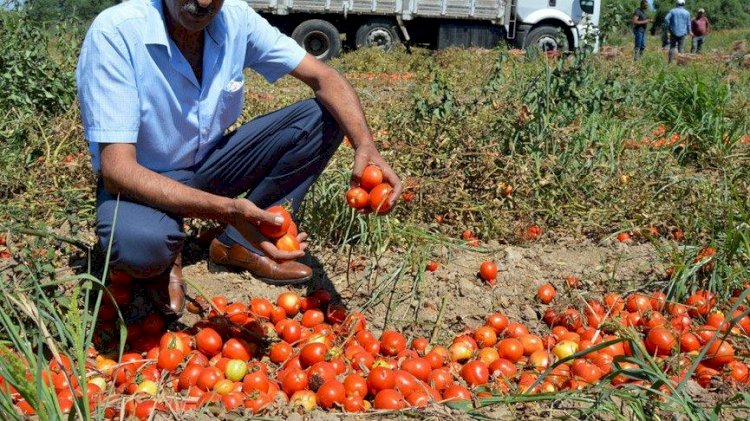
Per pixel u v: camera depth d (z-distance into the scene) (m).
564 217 5.70
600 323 4.05
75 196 5.24
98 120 3.37
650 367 3.30
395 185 3.87
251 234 3.42
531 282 4.68
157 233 3.50
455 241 5.19
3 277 3.81
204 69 3.63
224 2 3.70
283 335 3.84
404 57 18.42
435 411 2.97
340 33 21.17
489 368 3.61
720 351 3.62
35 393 2.58
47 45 7.83
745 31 60.47
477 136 6.34
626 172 6.39
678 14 22.14
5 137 6.42
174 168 3.94
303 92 13.20
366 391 3.24
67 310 3.73
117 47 3.34
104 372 3.27
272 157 4.15
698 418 2.94
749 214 4.89
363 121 4.01
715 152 7.36
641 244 5.38
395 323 4.21
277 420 2.90
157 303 3.88
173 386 3.32
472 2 20.00
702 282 4.48
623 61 13.06
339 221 5.02
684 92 9.40
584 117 7.57
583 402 3.16
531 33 20.36
